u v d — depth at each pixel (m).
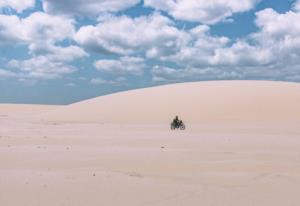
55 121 48.94
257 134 26.47
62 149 17.16
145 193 8.92
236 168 12.22
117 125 39.62
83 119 51.00
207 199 8.42
